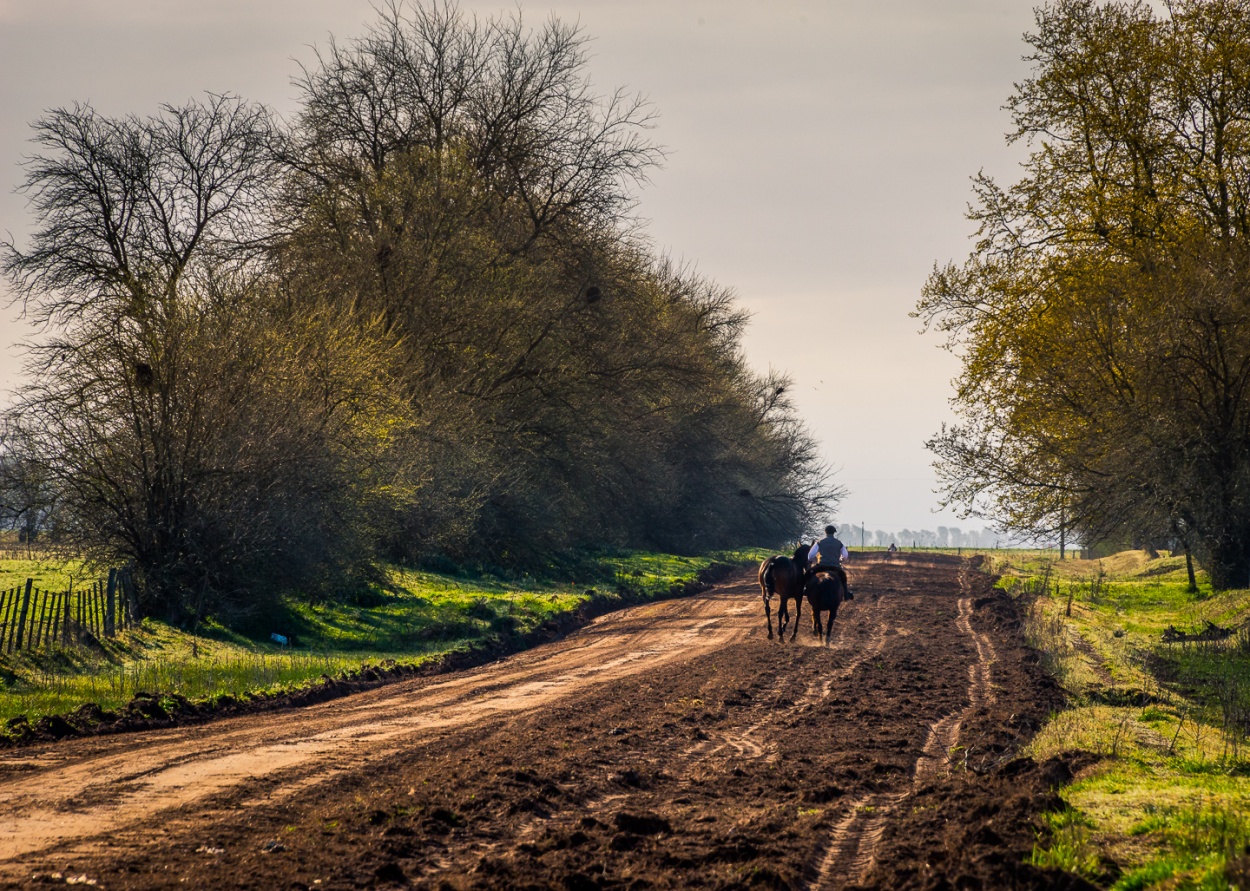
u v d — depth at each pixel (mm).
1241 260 28859
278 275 29641
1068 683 17078
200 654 19844
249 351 23828
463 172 33812
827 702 15383
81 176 26547
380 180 33219
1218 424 27906
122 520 22766
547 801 9180
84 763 10562
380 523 26922
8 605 18359
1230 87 31719
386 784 9898
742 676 18031
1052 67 33469
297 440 23609
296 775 10172
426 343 31469
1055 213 33062
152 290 23953
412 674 19641
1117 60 32625
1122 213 31781
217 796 9250
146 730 12828
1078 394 29828
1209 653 21219
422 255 31719
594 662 20906
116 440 22906
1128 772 10047
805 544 23953
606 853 7605
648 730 12898
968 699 15883
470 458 31156
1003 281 32406
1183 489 27781
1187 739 12211
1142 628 26531
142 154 27125
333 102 34188
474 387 34000
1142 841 7457
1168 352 28000
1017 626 26625
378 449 25797
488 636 24297
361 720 13891
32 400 22281
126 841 7770
